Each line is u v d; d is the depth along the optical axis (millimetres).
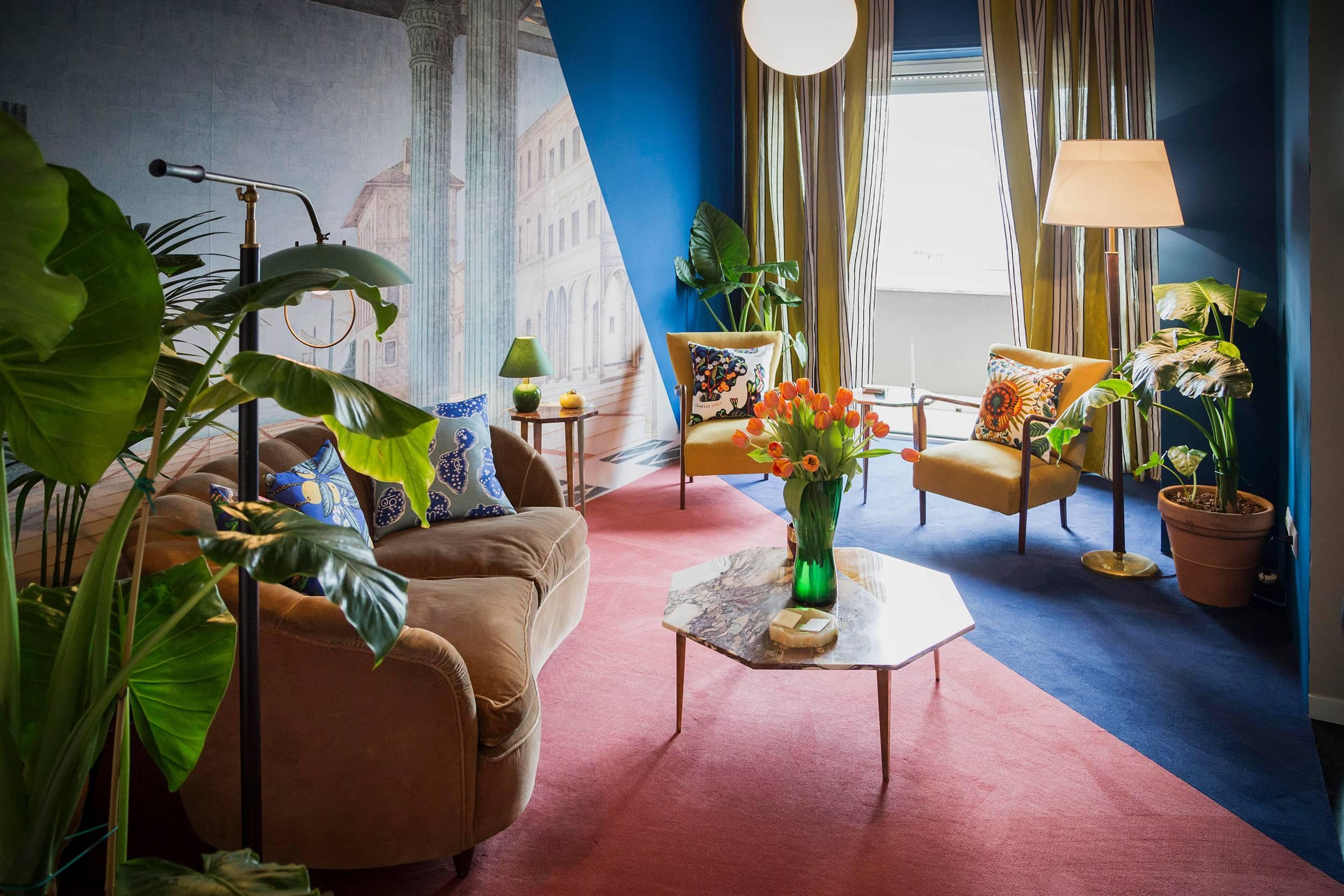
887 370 7543
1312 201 2664
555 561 3094
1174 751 2619
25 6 2773
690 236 5812
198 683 1532
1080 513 4898
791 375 6312
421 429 1557
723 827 2289
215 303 1334
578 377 5082
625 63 5227
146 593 1531
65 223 915
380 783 1989
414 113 3977
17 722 1232
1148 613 3578
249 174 3387
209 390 1449
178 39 3143
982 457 4332
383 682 1935
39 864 1220
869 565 3039
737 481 5617
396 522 3221
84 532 3008
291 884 1199
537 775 2518
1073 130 5441
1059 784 2461
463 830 2057
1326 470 2715
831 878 2102
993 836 2246
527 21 4504
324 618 1902
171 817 2311
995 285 8539
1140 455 5484
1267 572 3785
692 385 5164
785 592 2812
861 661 2369
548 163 4727
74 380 1157
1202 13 3963
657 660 3205
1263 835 2246
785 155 6145
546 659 3066
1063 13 5398
